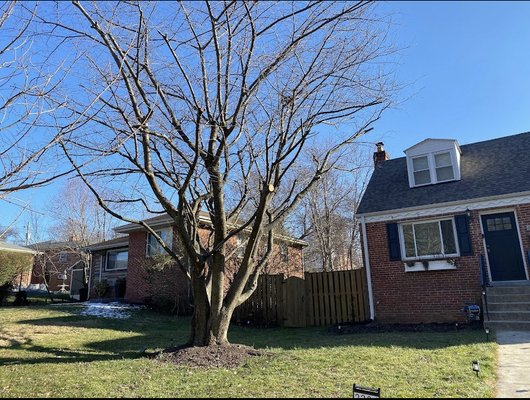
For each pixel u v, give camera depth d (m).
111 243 23.03
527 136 15.52
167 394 5.06
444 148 15.13
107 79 6.86
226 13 6.86
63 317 13.89
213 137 7.61
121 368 6.67
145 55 7.05
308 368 6.36
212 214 8.91
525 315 11.23
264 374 6.04
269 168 8.24
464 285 13.17
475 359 6.85
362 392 4.23
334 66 7.80
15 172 4.65
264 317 15.11
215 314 7.95
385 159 18.25
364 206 15.49
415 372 5.99
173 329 12.93
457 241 13.59
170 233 18.61
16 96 4.83
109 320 13.80
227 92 7.55
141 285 19.14
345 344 9.02
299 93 7.98
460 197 13.83
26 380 6.04
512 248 13.03
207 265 8.44
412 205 14.44
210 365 6.73
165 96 7.59
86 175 6.95
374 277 14.56
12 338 10.22
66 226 31.12
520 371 6.17
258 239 8.30
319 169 8.83
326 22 6.94
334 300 15.05
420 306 13.66
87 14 5.95
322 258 28.95
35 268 30.50
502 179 13.82
